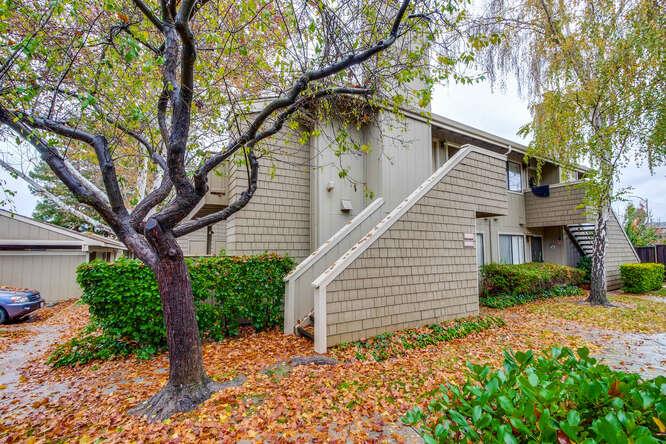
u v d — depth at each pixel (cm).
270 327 634
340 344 507
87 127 451
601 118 822
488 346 531
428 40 429
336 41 428
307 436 280
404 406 330
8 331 774
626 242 1311
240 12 435
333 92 421
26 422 328
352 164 786
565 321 704
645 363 458
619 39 746
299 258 732
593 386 130
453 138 1002
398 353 491
